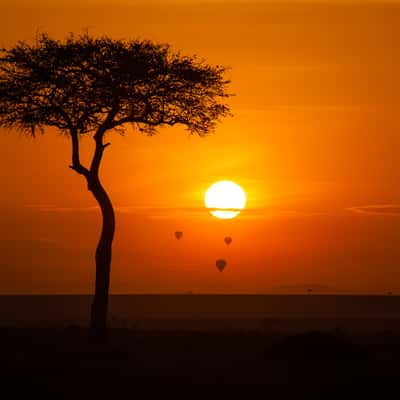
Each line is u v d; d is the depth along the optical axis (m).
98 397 81.94
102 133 133.38
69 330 138.12
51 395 82.62
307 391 85.06
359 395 84.06
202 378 90.62
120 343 120.81
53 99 133.88
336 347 105.38
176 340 124.94
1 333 132.38
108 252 129.50
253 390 85.38
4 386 86.12
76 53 134.62
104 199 130.62
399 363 101.44
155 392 84.19
